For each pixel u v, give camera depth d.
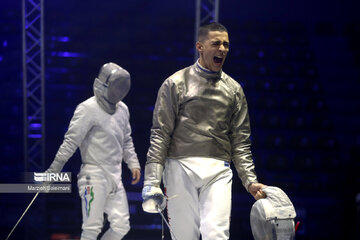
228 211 7.41
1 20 31.88
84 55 30.66
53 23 32.09
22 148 25.03
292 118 28.98
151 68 30.59
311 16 35.97
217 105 7.66
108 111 9.94
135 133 25.41
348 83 33.66
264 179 24.70
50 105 26.58
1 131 25.80
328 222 23.02
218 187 7.46
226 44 7.68
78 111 9.82
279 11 35.75
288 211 7.03
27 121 18.72
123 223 9.97
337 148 27.66
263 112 29.80
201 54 7.75
